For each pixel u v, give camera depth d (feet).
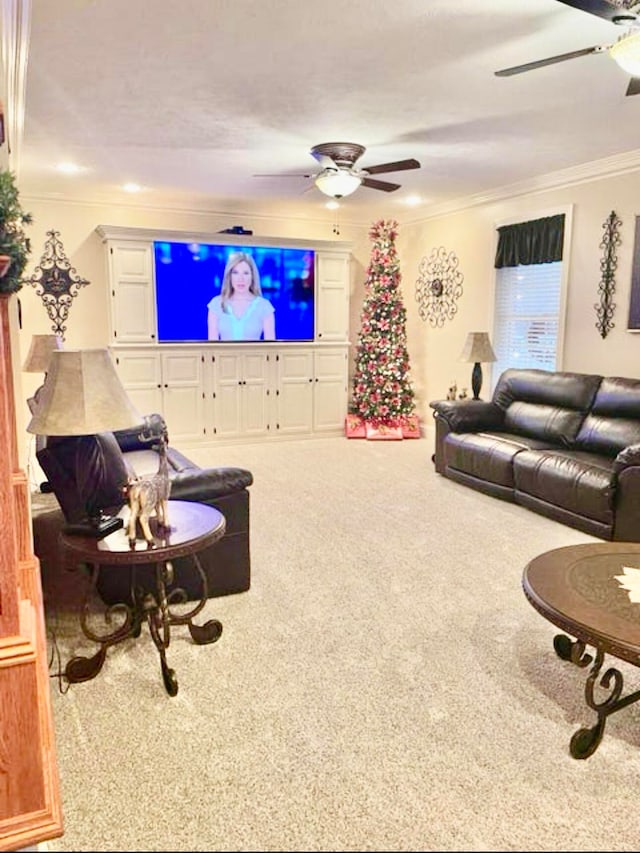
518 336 20.12
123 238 20.40
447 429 18.04
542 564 7.90
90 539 7.67
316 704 7.37
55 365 7.46
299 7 8.13
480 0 7.98
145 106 11.87
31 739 5.32
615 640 6.05
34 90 10.99
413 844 5.39
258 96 11.35
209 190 19.92
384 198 21.43
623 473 12.18
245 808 5.78
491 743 6.69
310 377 23.99
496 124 13.15
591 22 8.61
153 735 6.82
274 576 11.12
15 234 5.40
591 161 16.38
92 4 7.98
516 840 5.45
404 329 24.47
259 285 22.66
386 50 9.47
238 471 10.20
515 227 19.56
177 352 21.62
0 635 5.22
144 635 8.98
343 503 15.57
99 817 5.68
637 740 6.78
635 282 16.02
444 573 11.26
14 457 7.64
